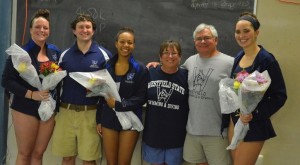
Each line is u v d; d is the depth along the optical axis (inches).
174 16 106.5
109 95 92.4
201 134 91.9
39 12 95.1
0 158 118.3
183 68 96.7
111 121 94.3
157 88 94.7
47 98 93.7
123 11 109.3
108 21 110.3
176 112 94.3
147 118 97.0
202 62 92.7
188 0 105.2
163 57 92.5
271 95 80.0
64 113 97.7
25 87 94.7
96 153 99.2
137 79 93.5
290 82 100.3
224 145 92.5
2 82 94.3
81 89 95.5
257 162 102.7
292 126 101.2
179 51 92.7
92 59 95.3
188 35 106.2
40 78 93.4
